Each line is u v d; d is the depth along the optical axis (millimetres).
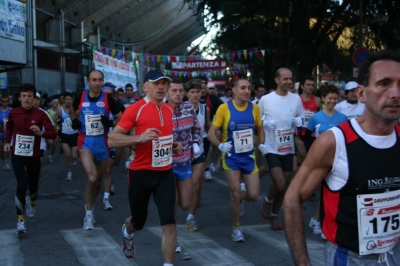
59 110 11383
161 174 4887
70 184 10758
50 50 26656
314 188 2627
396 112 2439
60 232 6719
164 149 4867
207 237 6496
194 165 6652
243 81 6305
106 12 37781
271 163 6629
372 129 2543
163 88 4887
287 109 6684
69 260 5539
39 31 31141
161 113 4910
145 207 4992
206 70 27125
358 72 2594
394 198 2551
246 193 6363
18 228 6551
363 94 2570
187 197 5812
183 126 5828
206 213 7910
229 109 6320
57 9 32219
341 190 2562
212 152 12172
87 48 25375
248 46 24969
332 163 2568
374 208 2531
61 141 11297
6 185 10672
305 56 19344
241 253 5797
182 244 6168
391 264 2604
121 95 14609
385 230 2561
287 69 6727
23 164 6879
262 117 6750
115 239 6391
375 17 18734
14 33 18703
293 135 6723
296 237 2633
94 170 6801
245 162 6293
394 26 20125
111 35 43688
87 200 6879
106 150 7090
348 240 2590
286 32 22031
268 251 5867
